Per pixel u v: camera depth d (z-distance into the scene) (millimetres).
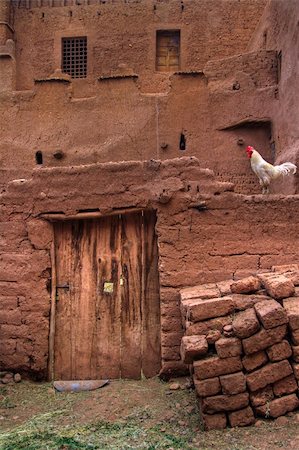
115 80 17859
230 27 21641
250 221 6930
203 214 6922
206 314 5387
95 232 7215
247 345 5105
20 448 5035
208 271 6828
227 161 16891
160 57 22016
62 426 5574
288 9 14500
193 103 17297
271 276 5973
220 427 5102
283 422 5062
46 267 7105
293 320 5168
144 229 7148
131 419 5648
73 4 22609
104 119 17781
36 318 7008
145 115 17531
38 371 6969
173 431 5266
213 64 17391
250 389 5113
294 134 13484
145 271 7086
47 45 22531
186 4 21844
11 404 6293
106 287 7113
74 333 7078
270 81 16578
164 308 6754
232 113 16859
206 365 5090
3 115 18281
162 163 6992
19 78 22453
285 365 5152
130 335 7012
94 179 7082
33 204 7176
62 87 18172
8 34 22234
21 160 18000
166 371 6660
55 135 17969
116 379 6949
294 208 6977
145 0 22016
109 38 21969
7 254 7168
